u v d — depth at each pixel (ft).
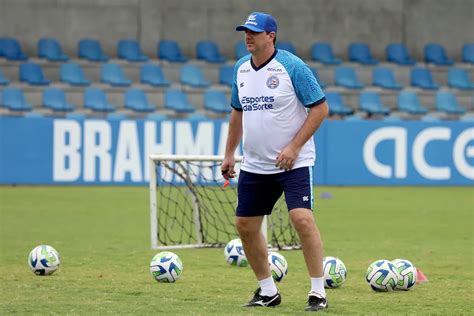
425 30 372.38
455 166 275.80
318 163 269.23
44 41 332.80
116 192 243.40
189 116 318.45
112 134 257.96
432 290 96.58
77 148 256.73
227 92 333.83
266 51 80.74
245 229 82.84
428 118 324.80
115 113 312.09
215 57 349.00
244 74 81.87
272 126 80.33
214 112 320.91
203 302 86.38
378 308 83.51
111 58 344.69
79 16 342.23
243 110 81.92
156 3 349.82
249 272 111.04
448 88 355.97
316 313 79.15
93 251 133.90
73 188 252.83
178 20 352.90
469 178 276.82
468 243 149.07
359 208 212.84
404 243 148.56
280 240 154.30
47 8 339.16
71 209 202.39
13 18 336.29
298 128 80.48
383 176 272.72
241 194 82.69
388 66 361.51
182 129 260.83
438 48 370.12
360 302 87.30
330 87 344.49
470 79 366.43
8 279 103.04
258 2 358.64
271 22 80.43
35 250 107.14
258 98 80.74
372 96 335.67
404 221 186.09
